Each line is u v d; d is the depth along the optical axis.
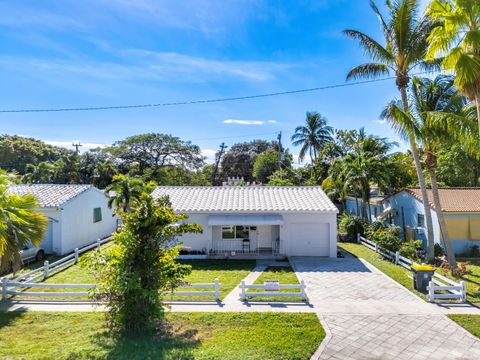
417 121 20.94
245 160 81.81
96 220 32.38
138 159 67.25
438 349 10.25
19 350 9.95
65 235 26.19
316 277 19.22
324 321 12.43
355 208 42.56
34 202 13.50
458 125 17.75
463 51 14.80
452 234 25.14
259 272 20.56
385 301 14.88
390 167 37.47
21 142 67.06
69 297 15.50
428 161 22.00
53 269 19.83
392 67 22.02
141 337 10.93
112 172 58.75
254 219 24.44
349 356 9.77
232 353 9.74
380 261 23.31
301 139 61.03
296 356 9.66
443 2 15.02
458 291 15.99
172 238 12.25
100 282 11.48
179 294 14.81
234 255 24.72
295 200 26.94
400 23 20.64
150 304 11.34
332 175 42.34
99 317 12.77
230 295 15.73
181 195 28.31
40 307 14.08
